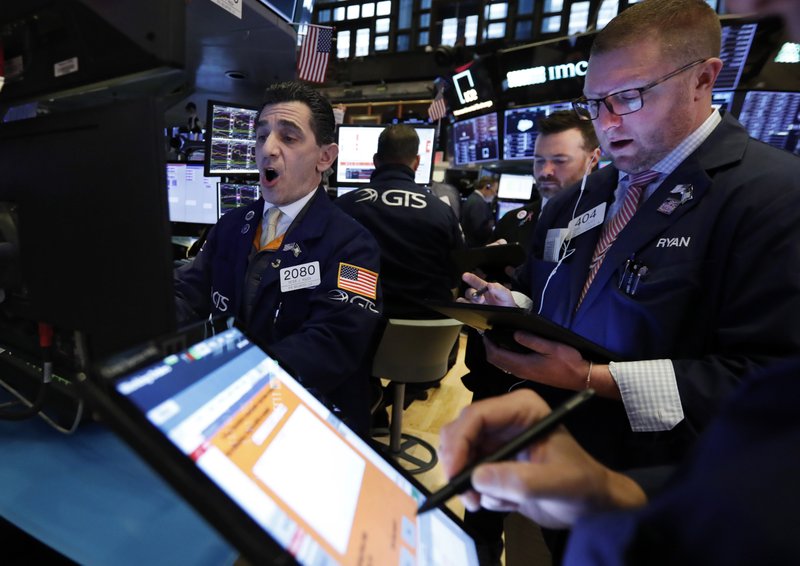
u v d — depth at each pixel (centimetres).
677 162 86
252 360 45
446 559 40
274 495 29
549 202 126
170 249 48
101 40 48
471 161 481
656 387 74
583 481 33
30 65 56
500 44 814
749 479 18
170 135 268
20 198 58
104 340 53
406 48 1278
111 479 62
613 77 83
